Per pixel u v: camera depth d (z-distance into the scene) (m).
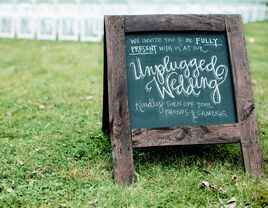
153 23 3.89
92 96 6.38
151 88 3.85
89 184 3.69
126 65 3.82
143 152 4.23
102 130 4.85
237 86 3.91
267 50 9.87
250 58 8.98
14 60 8.73
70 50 9.77
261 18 13.88
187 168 3.89
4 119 5.34
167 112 3.82
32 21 11.23
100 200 3.41
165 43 3.94
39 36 11.27
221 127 3.82
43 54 9.34
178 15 3.93
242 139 3.83
